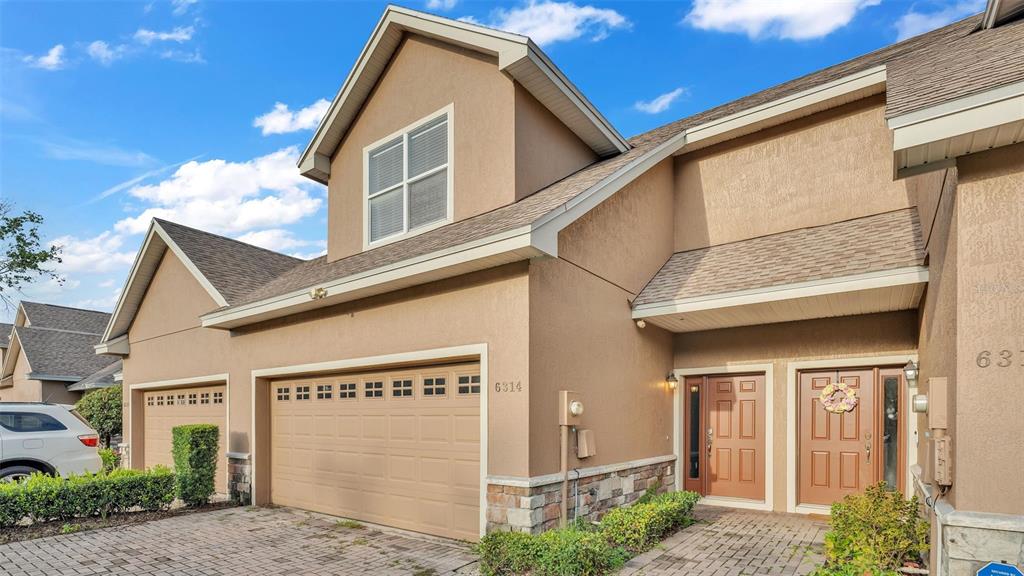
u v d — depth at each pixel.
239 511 8.60
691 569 5.23
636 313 7.76
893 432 7.36
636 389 7.79
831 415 7.78
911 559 4.95
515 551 5.11
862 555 4.81
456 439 6.64
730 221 8.98
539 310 6.00
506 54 7.11
